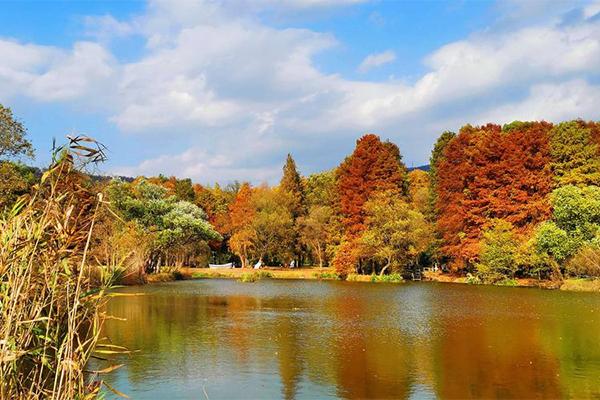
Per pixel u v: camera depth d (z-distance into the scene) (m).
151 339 16.53
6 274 4.39
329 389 11.20
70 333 4.46
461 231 48.44
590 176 42.75
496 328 18.83
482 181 47.03
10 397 4.20
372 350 15.02
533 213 44.06
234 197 80.88
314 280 49.62
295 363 13.42
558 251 37.16
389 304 27.12
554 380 11.89
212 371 12.54
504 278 42.34
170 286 40.09
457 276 49.25
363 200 55.16
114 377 11.93
